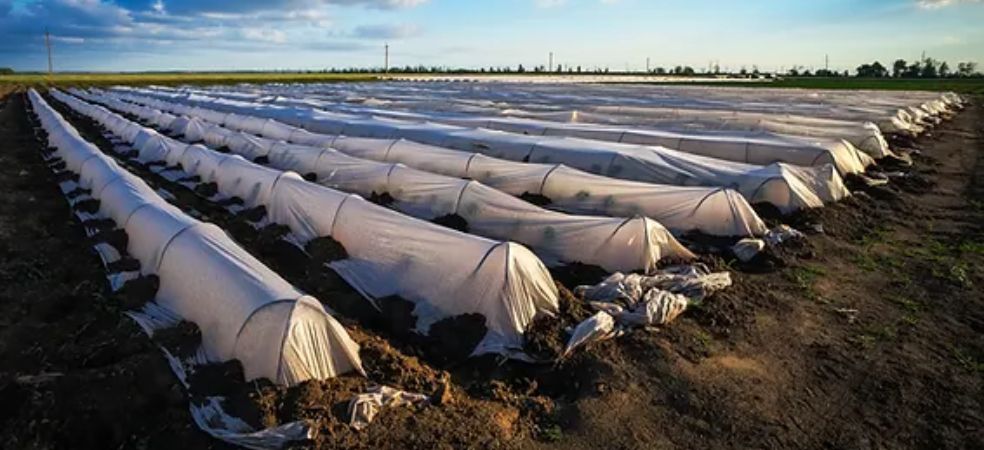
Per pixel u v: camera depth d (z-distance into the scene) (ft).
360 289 29.89
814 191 44.83
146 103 134.00
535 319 25.27
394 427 19.13
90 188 48.85
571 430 19.63
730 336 25.50
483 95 154.61
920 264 33.68
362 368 22.16
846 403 20.84
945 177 58.13
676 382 22.04
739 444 18.83
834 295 29.76
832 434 19.25
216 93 165.07
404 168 44.45
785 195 42.45
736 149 56.95
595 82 295.48
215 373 21.56
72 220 44.27
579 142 55.36
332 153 52.85
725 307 27.76
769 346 24.75
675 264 31.91
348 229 33.30
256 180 44.27
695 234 37.04
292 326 20.97
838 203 44.88
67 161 61.82
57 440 19.16
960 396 21.06
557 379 23.06
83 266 34.06
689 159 48.44
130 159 70.18
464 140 59.93
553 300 26.09
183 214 33.40
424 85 227.81
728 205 37.04
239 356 21.57
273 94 160.97
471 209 37.58
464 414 20.06
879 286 30.81
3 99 185.47
